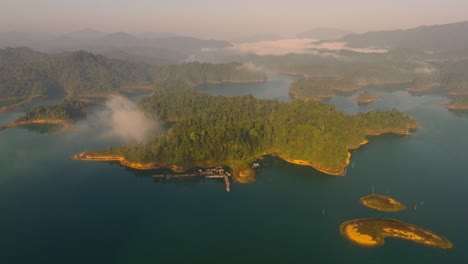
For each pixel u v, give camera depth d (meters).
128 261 191.75
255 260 191.62
